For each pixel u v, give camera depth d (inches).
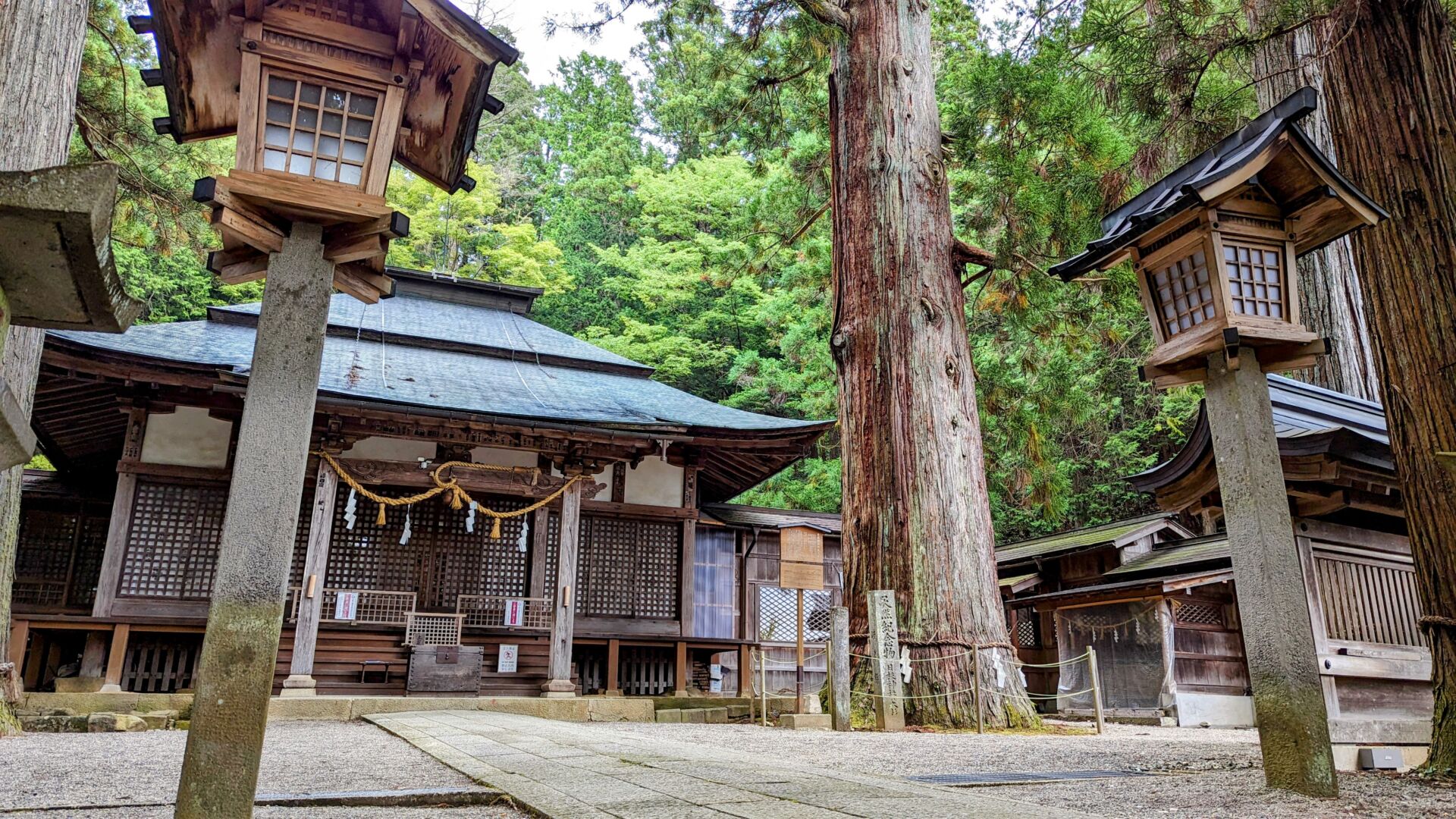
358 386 453.1
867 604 336.5
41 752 202.4
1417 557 179.5
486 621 491.5
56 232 63.9
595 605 519.5
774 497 903.7
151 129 479.5
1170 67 296.8
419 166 155.6
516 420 448.1
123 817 109.4
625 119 1364.4
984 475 362.9
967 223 545.3
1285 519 140.9
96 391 446.3
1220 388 149.2
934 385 357.7
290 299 106.8
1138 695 514.6
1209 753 216.7
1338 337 469.4
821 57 464.8
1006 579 678.5
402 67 120.8
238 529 96.1
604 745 199.0
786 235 623.8
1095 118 415.8
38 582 483.5
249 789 90.4
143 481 434.6
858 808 110.0
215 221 104.3
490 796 126.4
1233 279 148.6
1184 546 579.2
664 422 495.2
